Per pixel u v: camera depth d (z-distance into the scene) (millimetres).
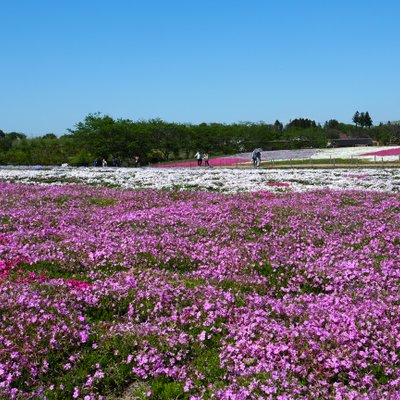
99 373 7332
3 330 7973
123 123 85500
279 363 7496
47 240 14789
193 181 33438
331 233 15914
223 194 25578
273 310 9398
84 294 9922
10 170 47844
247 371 7316
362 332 7992
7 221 17719
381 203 20984
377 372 7352
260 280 11328
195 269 12734
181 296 10133
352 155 66188
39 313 8648
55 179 36188
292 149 99625
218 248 14047
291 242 14875
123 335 8367
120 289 10273
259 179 34469
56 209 20344
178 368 7598
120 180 34750
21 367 7254
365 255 13117
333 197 22812
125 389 7355
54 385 7137
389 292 10359
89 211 20094
